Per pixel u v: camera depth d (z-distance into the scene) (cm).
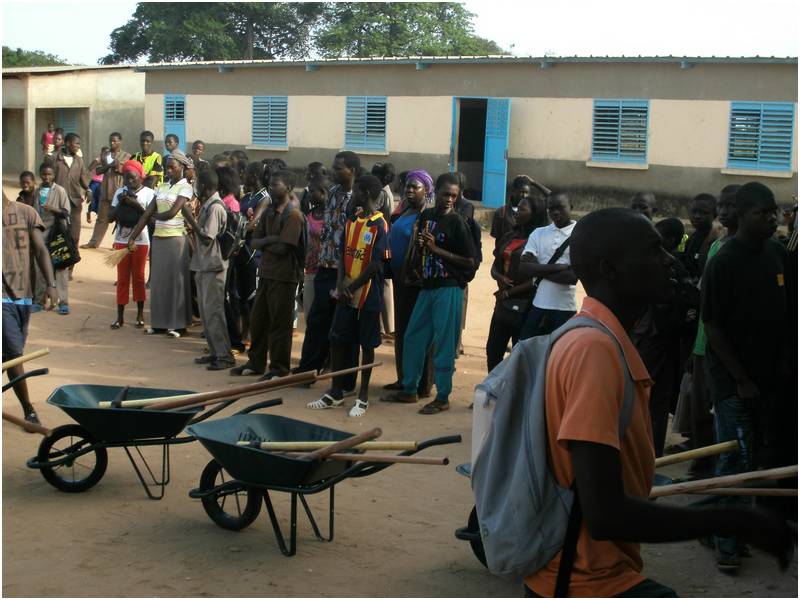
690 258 699
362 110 2545
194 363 925
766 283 471
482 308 1316
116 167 1642
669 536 250
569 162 2242
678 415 659
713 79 2052
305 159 2670
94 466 617
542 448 269
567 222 705
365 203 752
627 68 2148
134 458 643
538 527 271
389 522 539
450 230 752
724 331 473
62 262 1114
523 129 2295
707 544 513
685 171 2105
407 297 809
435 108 2417
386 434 709
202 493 512
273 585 448
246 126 2788
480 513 281
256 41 4594
